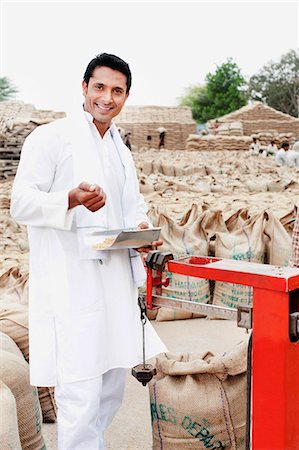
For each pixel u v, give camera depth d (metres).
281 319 1.81
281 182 10.59
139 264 2.49
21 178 2.30
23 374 2.60
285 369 1.83
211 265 2.01
